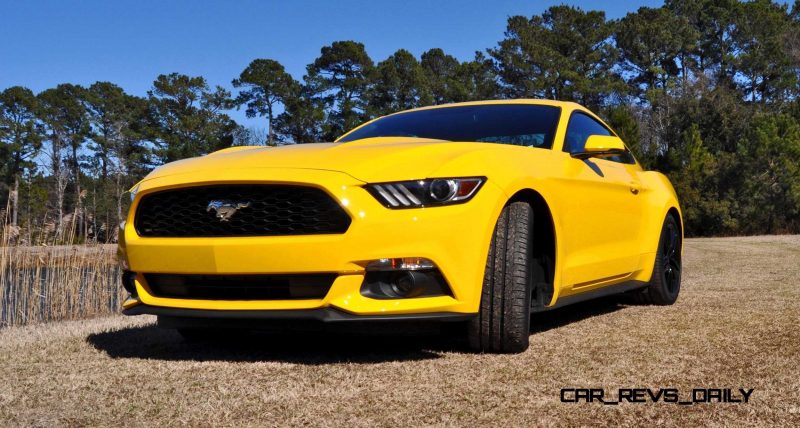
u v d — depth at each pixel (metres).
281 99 62.62
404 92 61.06
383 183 2.52
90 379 2.40
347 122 59.31
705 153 32.97
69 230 6.73
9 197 6.35
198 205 2.66
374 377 2.35
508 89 58.47
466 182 2.59
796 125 27.95
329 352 2.83
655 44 67.81
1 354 2.88
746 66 63.12
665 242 4.40
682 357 2.63
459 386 2.21
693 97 49.19
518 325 2.70
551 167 3.11
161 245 2.70
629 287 4.00
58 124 73.69
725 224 26.92
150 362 2.69
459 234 2.54
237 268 2.56
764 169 27.34
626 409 1.94
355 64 60.97
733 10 68.00
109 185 45.50
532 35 59.91
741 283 5.41
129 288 2.92
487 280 2.71
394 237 2.47
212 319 2.73
